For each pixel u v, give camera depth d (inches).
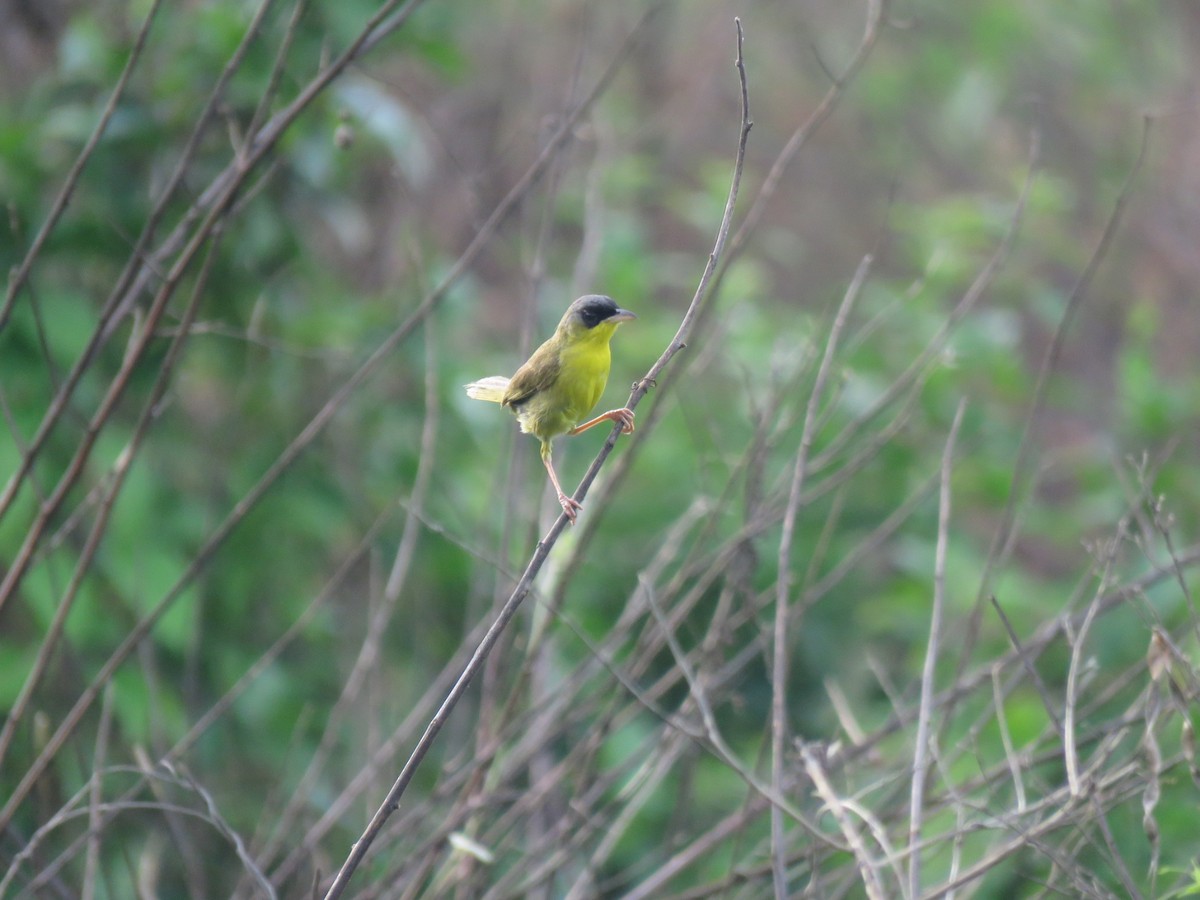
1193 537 471.8
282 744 439.8
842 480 359.6
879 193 962.7
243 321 456.4
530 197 526.0
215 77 434.9
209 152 439.8
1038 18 911.7
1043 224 678.5
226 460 452.1
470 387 395.5
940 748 312.8
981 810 281.3
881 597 515.5
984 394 580.1
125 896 390.9
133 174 447.5
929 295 564.7
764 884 361.1
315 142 439.8
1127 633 411.2
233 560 443.8
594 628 484.4
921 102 959.0
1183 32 925.2
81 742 412.8
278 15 426.0
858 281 326.6
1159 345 791.7
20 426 418.0
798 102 997.8
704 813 455.5
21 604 441.4
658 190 773.9
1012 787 369.1
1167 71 924.0
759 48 989.8
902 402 530.6
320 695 463.5
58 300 430.0
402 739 355.3
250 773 438.9
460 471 506.0
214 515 433.1
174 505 434.6
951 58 935.0
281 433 470.3
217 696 435.5
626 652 494.0
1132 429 519.8
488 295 680.4
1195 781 266.2
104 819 321.4
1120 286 815.1
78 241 434.3
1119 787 308.0
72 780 403.5
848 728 337.7
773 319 601.6
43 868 344.5
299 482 462.3
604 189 597.9
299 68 437.4
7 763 400.8
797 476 305.6
